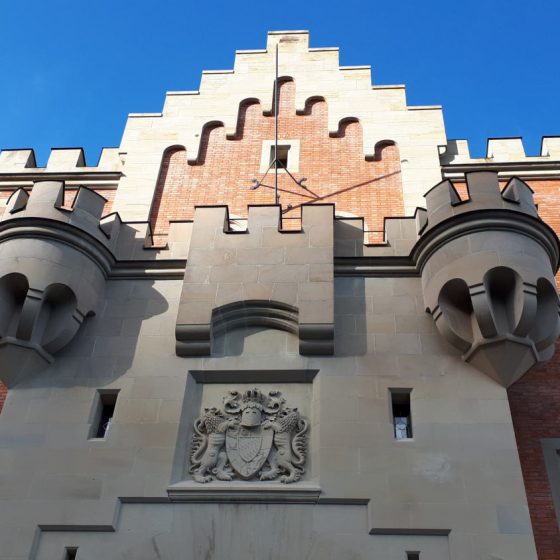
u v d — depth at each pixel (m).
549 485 13.81
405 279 15.18
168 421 13.29
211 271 15.00
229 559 11.69
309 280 14.69
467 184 14.91
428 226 14.96
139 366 14.19
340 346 14.12
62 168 22.05
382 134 21.39
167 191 20.52
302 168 20.80
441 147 21.03
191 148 21.52
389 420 13.04
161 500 12.34
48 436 13.30
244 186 20.45
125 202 20.09
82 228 15.14
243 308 14.51
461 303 14.00
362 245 15.81
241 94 22.95
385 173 20.52
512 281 13.62
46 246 14.65
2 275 14.32
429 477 12.25
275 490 12.22
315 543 11.73
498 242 13.81
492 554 11.36
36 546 12.08
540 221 14.21
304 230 15.57
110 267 15.70
